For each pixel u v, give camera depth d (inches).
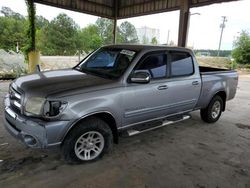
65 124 108.6
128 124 138.6
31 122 104.9
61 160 127.5
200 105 190.1
